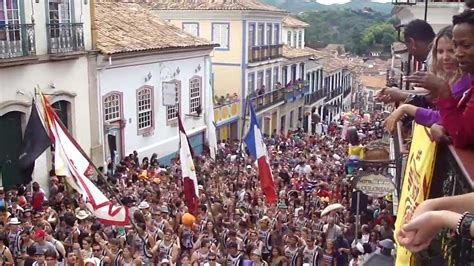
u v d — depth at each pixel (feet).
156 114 75.20
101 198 36.96
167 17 108.78
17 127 53.88
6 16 51.60
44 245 32.71
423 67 17.48
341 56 221.87
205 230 39.50
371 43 241.35
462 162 8.47
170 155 79.10
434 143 10.64
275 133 118.62
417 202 11.88
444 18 36.88
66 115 59.77
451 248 8.74
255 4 111.55
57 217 39.91
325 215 39.83
